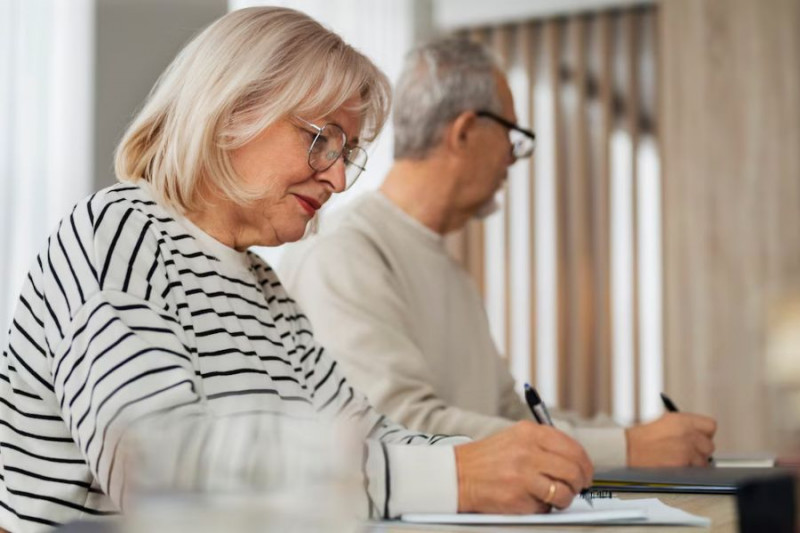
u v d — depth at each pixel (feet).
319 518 2.11
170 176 4.48
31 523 3.95
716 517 3.77
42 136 12.09
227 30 4.56
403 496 3.68
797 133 14.58
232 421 2.14
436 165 7.65
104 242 3.99
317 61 4.59
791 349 14.48
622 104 17.46
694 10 15.08
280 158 4.56
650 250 16.93
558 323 17.37
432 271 7.62
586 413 17.11
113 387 3.44
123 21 12.66
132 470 2.14
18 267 11.84
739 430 14.60
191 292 4.27
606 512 3.58
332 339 6.96
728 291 14.75
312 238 7.39
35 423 3.99
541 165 17.81
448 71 7.68
